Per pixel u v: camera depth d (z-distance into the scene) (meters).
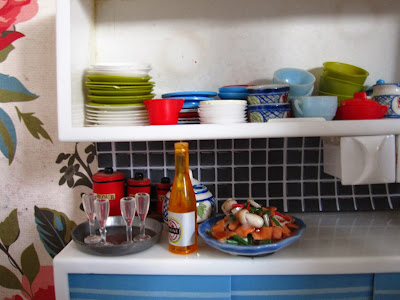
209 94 1.09
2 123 1.28
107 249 0.89
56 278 0.90
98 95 1.04
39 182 1.30
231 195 1.24
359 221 1.15
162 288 0.89
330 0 1.21
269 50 1.23
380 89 1.02
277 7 1.21
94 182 1.13
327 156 1.16
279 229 0.91
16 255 1.33
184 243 0.92
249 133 0.95
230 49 1.23
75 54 1.01
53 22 1.24
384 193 1.26
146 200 0.97
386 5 1.21
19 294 1.34
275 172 1.23
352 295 0.89
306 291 0.89
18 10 1.24
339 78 1.11
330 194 1.24
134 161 1.24
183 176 0.92
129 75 1.04
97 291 0.91
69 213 1.30
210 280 0.88
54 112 1.27
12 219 1.32
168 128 0.95
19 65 1.26
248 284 0.89
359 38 1.22
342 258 0.87
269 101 1.01
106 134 0.96
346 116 1.00
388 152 1.00
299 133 0.94
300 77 1.16
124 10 1.22
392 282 0.89
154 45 1.23
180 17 1.22
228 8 1.21
